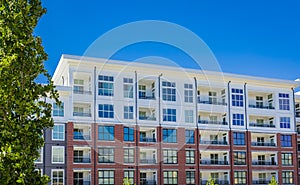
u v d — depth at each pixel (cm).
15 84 1091
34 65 1130
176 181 4700
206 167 4931
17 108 1086
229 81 5238
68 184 4281
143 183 4612
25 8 1152
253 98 5569
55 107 4325
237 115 5247
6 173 1049
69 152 4306
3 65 1071
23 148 1081
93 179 4366
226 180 5091
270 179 5388
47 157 4253
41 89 1145
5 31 1118
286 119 5572
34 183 1089
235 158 5153
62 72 4616
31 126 1094
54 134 4303
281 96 5594
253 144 5303
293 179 5459
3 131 1074
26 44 1121
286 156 5481
